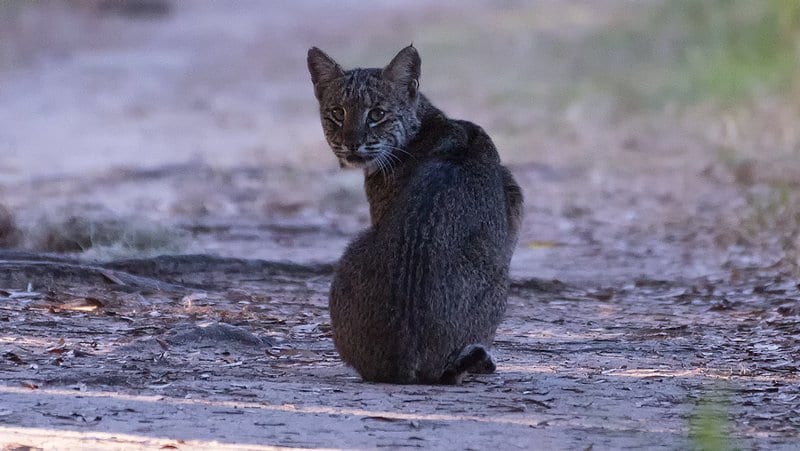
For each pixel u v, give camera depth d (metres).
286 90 40.00
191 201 21.28
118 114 34.75
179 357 10.27
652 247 17.69
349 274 9.65
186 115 34.94
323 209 21.25
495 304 9.80
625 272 15.91
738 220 18.80
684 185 23.17
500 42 47.47
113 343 10.62
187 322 11.67
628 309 13.45
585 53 43.03
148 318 11.79
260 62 46.22
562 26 50.41
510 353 10.97
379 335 9.43
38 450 7.32
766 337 11.70
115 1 58.38
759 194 20.38
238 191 22.97
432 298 9.41
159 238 15.95
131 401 8.59
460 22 54.44
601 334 11.98
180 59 47.06
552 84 38.16
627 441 7.94
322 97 10.80
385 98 10.48
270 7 66.00
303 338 11.39
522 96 36.47
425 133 10.68
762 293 14.12
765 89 31.72
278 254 16.81
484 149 10.36
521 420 8.44
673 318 12.89
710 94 32.94
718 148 26.61
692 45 39.00
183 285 13.67
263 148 29.11
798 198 19.64
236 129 32.59
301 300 13.29
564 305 13.70
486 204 9.88
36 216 18.31
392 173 10.57
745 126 28.25
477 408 8.76
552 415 8.62
